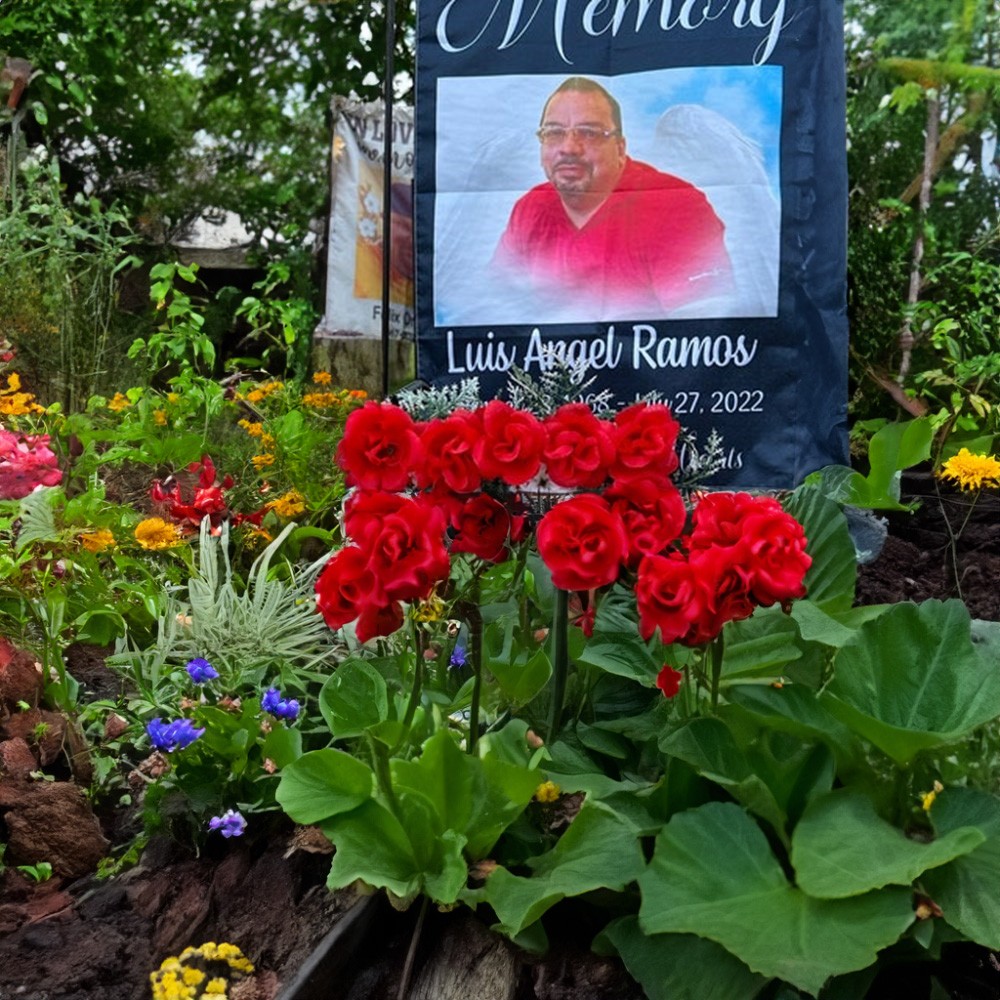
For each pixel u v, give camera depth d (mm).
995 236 5723
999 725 1677
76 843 1840
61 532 2637
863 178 6055
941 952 1588
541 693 2035
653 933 1389
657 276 3678
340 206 6066
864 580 3613
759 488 3680
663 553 1771
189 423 4762
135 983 1585
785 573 1493
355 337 6113
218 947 1576
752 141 3611
